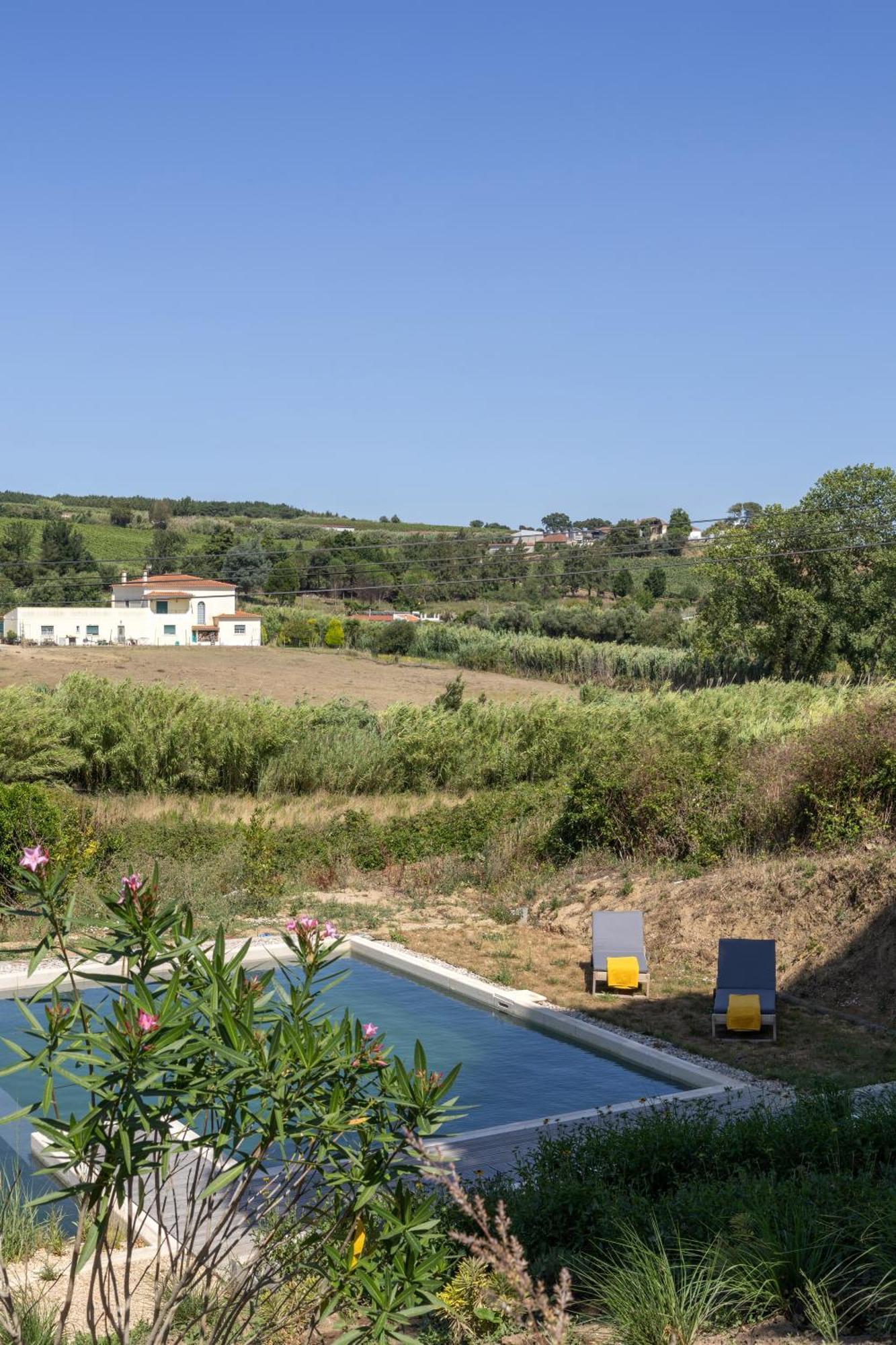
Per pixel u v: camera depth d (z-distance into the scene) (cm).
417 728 3319
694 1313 569
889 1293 577
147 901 445
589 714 3503
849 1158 839
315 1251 453
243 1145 874
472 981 1634
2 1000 1527
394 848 2392
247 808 2862
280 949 1750
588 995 1588
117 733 2992
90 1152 433
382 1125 442
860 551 5647
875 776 1900
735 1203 702
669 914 1861
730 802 2127
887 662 5588
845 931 1641
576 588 10881
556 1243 718
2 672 5303
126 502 18162
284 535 15425
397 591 10538
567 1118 1091
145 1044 409
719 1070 1290
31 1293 672
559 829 2305
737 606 5862
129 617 7700
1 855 1842
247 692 5322
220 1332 462
